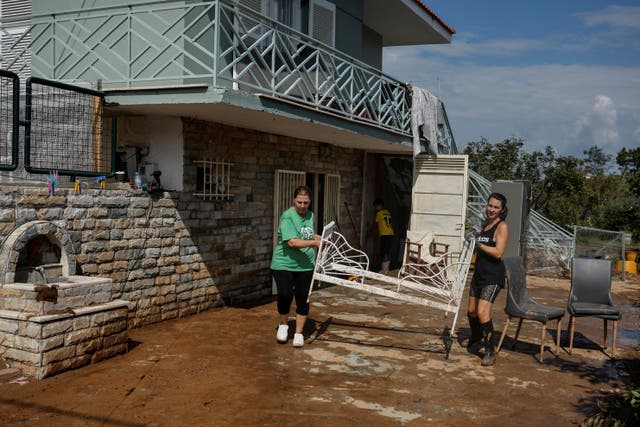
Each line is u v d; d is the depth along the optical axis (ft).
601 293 23.11
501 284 20.02
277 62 31.76
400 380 17.90
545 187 65.72
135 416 14.08
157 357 18.98
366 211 44.24
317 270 21.70
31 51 25.73
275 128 29.01
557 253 46.24
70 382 16.02
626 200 60.90
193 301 25.88
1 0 29.48
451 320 27.25
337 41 37.78
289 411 14.92
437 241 40.68
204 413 14.51
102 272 21.02
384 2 43.80
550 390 17.61
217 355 19.57
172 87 21.20
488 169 66.64
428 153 41.27
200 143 25.84
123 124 25.76
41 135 23.07
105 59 26.14
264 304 29.25
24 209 17.94
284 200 32.71
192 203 25.52
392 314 28.12
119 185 22.49
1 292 16.65
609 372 19.81
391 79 36.14
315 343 21.85
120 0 25.54
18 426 13.16
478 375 18.81
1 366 16.30
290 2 33.06
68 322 16.66
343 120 29.53
